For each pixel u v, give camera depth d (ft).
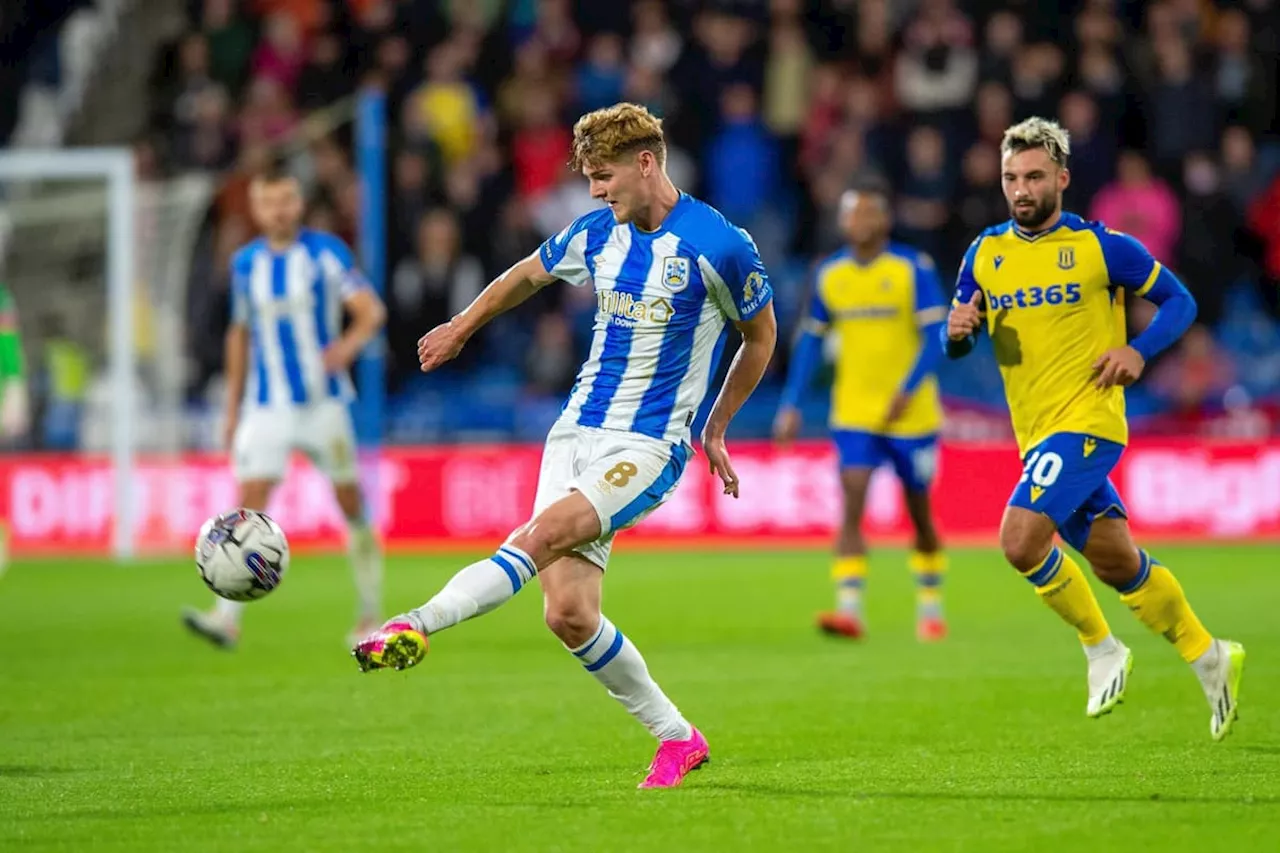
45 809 65.10
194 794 67.97
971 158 210.79
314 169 219.82
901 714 87.40
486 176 220.64
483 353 214.07
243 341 122.01
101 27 255.91
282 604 150.00
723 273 67.21
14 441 202.18
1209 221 205.57
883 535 193.57
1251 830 58.13
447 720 88.53
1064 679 98.89
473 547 197.98
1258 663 102.47
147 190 196.03
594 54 231.09
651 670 107.14
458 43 235.20
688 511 197.36
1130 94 216.95
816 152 221.87
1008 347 77.66
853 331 124.06
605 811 63.00
